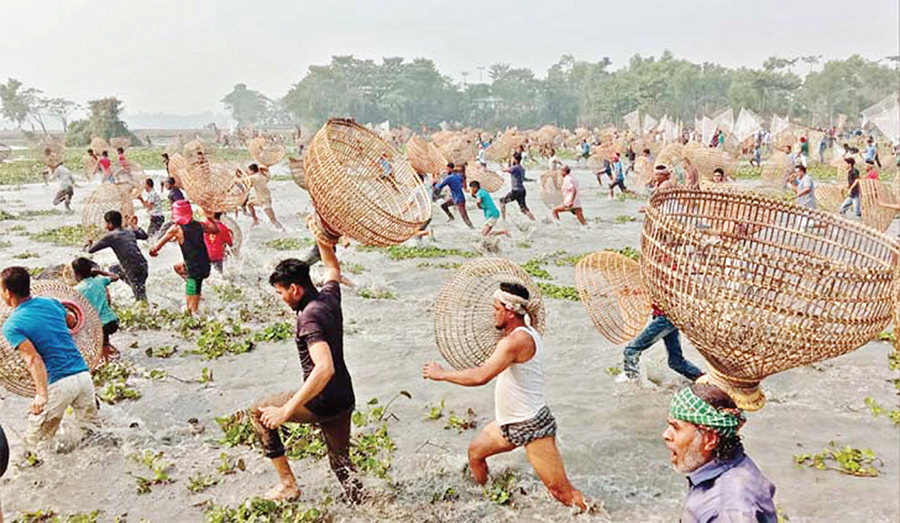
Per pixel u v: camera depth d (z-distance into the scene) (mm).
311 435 7000
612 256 7762
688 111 147750
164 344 10078
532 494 6020
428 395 8180
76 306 7551
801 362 4840
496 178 24016
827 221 5938
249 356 9586
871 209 17172
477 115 177250
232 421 7359
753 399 5277
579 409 7711
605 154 38031
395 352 9672
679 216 6039
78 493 6141
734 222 6152
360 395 8203
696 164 26938
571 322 10977
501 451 5832
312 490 6137
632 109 144125
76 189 33375
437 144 42188
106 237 11469
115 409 7793
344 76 169000
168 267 14945
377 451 6707
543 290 12734
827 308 4652
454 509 5824
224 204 13508
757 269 4797
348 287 13070
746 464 3473
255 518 5656
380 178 7289
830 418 7418
